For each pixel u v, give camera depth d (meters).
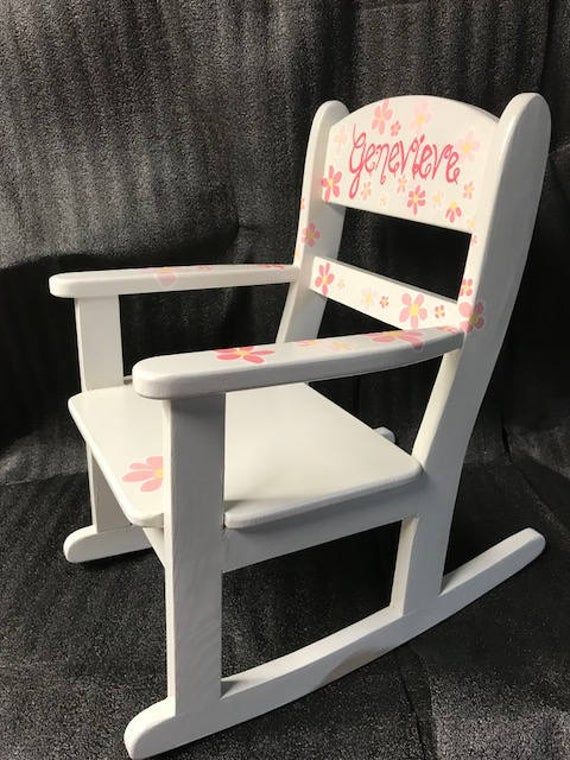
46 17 0.89
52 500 1.10
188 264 1.07
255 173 1.01
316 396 0.87
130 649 0.82
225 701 0.70
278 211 1.04
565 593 0.92
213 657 0.68
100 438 0.71
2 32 0.90
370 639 0.79
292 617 0.88
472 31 0.93
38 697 0.76
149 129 0.97
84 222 1.01
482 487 1.14
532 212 0.67
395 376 1.18
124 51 0.92
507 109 0.63
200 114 0.96
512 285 0.69
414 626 0.83
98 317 0.81
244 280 0.89
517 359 1.17
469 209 0.68
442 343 0.66
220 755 0.70
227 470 0.68
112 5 0.89
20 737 0.71
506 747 0.70
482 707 0.74
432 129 0.72
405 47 0.94
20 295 1.06
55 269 1.04
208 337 1.13
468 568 0.90
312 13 0.91
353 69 0.96
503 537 1.02
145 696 0.76
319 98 0.97
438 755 0.69
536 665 0.80
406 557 0.79
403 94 0.97
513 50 0.94
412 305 0.76
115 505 0.94
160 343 1.12
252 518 0.61
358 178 0.85
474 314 0.68
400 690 0.77
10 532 1.03
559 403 1.19
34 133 0.96
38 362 1.11
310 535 0.68
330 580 0.95
